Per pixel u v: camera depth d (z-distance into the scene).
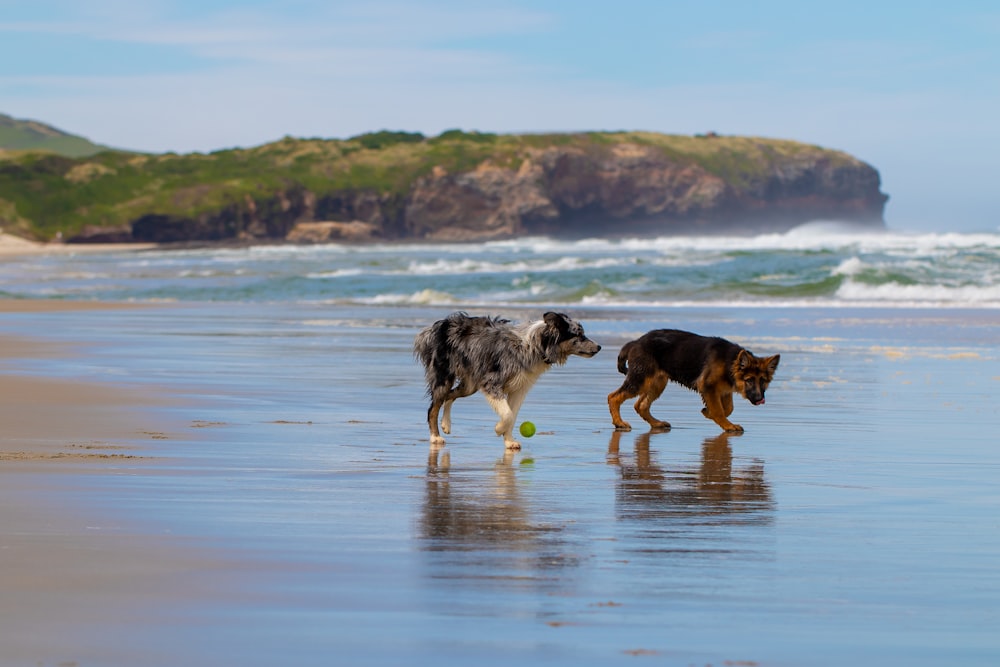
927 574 5.93
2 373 15.87
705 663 4.49
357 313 31.41
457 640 4.71
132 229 190.00
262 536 6.57
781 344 21.89
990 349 20.80
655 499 8.12
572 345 10.80
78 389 14.13
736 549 6.51
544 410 13.65
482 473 9.20
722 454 10.36
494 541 6.64
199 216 193.25
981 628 4.99
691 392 15.69
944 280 38.25
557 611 5.17
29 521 6.78
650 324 26.52
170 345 21.06
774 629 4.95
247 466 9.11
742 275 43.38
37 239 187.50
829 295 36.59
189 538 6.45
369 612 5.08
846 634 4.89
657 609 5.23
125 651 4.46
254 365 17.61
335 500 7.82
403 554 6.24
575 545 6.58
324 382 15.55
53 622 4.80
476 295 40.00
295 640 4.66
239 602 5.17
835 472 9.32
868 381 16.16
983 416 12.73
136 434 10.69
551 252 88.12
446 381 11.02
